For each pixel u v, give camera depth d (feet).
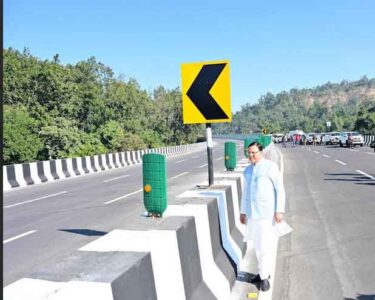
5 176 57.26
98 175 75.46
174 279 11.84
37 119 119.85
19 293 7.77
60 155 115.65
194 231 14.87
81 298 7.61
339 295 16.78
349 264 20.62
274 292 17.16
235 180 27.04
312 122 645.51
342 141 164.04
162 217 14.82
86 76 179.83
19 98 124.77
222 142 338.75
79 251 10.59
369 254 22.11
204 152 176.14
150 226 13.32
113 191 49.21
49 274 8.85
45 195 48.32
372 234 26.14
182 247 13.15
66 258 10.00
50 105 128.47
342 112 650.02
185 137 249.34
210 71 24.61
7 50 139.44
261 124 531.91
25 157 93.61
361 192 42.96
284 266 20.53
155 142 187.93
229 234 21.12
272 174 17.84
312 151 130.52
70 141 119.24
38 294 7.72
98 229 28.25
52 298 7.56
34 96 126.72
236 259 20.06
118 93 190.60
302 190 45.88
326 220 30.58
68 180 67.41
